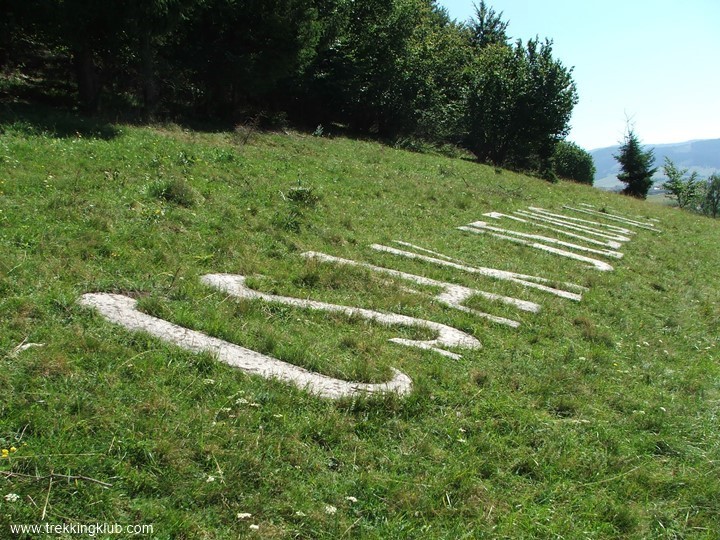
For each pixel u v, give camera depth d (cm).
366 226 1054
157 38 1769
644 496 386
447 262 935
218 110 2166
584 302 847
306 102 2750
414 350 554
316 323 580
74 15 1462
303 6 2102
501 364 558
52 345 417
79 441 335
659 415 501
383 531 318
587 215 1762
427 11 3847
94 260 617
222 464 340
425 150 2888
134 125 1576
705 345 758
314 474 353
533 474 391
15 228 646
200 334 499
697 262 1342
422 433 413
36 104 1504
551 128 3269
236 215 900
